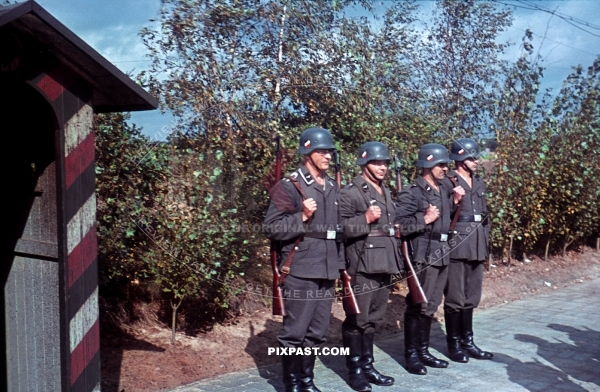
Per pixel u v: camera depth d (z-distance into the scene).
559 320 7.23
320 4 5.26
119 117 4.95
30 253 3.71
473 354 5.79
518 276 9.15
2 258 3.96
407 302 5.41
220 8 4.86
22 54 3.11
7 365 4.00
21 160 3.77
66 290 3.33
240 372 5.19
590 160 9.38
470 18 6.86
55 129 3.30
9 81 3.14
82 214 3.41
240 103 4.84
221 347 5.55
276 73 4.99
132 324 5.65
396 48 5.86
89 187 3.44
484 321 7.19
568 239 10.58
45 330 3.66
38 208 3.69
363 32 5.58
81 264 3.41
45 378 3.68
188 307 5.90
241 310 6.13
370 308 4.97
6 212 3.91
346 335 4.97
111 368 4.88
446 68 6.38
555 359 5.75
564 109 8.75
